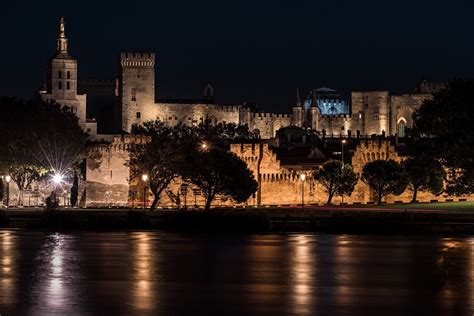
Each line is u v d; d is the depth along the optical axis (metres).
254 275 90.44
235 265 97.12
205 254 105.88
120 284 84.75
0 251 108.38
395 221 138.50
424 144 170.88
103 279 87.56
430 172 186.88
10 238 123.81
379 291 81.44
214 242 118.88
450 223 135.50
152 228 138.50
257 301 76.56
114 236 126.81
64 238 123.94
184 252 107.75
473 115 164.75
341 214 146.62
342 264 98.06
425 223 134.62
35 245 114.88
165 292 80.56
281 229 135.88
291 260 100.88
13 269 94.00
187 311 72.31
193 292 80.69
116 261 99.94
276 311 72.38
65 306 74.06
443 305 74.94
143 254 105.81
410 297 78.38
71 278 88.12
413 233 132.50
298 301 76.56
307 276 89.88
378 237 126.25
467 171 166.75
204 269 94.38
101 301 76.19
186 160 188.88
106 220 138.62
